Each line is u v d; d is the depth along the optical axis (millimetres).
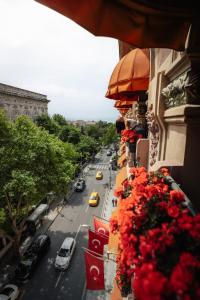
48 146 17562
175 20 2551
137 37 2643
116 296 4875
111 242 5988
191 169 3334
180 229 2096
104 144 78625
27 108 41219
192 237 2051
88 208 30094
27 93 41188
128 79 6125
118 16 2482
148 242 2053
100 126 118375
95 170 52125
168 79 4312
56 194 19984
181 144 3492
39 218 24719
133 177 3904
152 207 2521
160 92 4355
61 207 30250
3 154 15906
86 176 46156
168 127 4316
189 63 2988
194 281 1633
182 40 2766
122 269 2930
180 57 3117
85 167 54594
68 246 19609
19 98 38688
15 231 18703
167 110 4035
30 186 15516
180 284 1568
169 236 2020
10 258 19625
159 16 2484
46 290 16359
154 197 2684
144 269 1737
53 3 2369
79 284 16875
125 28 2562
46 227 24984
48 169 18062
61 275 17750
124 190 3791
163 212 2436
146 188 2832
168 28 2627
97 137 88062
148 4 2316
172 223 2199
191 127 3205
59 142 22031
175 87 3486
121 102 11461
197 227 2041
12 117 37281
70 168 20297
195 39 2650
